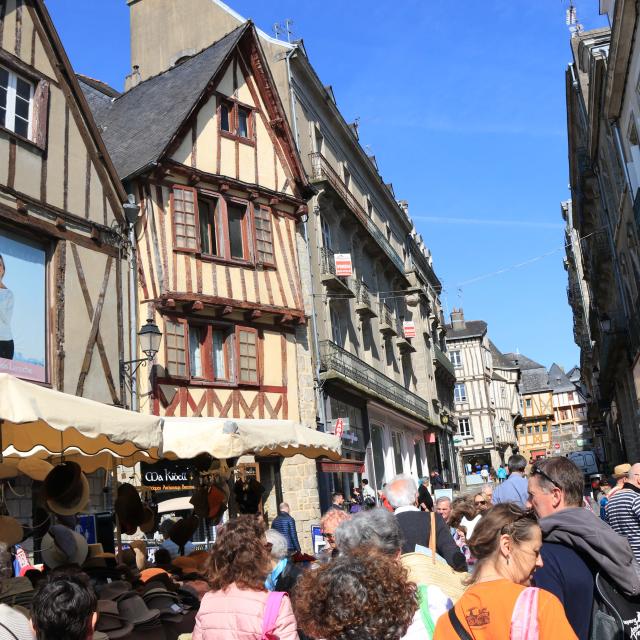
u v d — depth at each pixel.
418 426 32.06
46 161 12.30
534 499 3.43
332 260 22.59
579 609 3.02
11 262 11.35
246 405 15.95
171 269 15.14
